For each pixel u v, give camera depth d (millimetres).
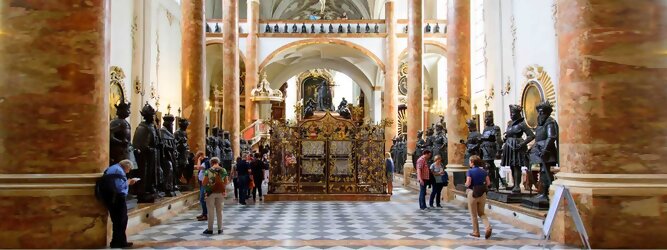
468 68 15461
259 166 15891
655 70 7484
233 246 8000
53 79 7312
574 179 7707
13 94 7234
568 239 7715
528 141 10977
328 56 38531
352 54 36781
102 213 7531
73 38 7418
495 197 11781
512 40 18250
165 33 26250
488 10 20469
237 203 15328
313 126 16719
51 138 7281
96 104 7590
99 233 7477
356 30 33062
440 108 36062
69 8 7422
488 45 20438
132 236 8992
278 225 10500
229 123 25672
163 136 12422
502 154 11523
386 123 16828
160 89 25391
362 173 16531
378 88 40125
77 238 7312
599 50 7562
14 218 7129
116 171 7562
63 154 7328
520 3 17578
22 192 7133
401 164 24719
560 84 8133
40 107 7258
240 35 32156
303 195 16094
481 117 27672
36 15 7328
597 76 7559
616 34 7527
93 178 7473
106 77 7855
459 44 15477
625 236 7305
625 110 7465
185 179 15391
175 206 12328
